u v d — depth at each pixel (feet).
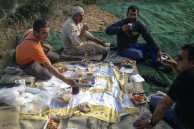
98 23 12.13
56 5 12.72
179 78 5.08
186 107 5.23
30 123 6.13
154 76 8.25
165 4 14.44
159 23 12.21
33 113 6.40
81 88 7.29
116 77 7.87
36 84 7.46
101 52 9.23
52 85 7.44
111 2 14.62
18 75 7.82
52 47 9.85
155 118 5.59
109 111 6.48
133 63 8.58
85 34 9.25
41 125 6.09
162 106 5.36
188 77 4.98
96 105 6.64
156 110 5.48
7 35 10.55
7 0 12.12
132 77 7.98
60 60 8.87
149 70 8.66
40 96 6.86
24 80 7.50
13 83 7.50
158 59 8.67
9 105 6.58
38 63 7.70
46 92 7.03
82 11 8.71
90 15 12.89
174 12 13.44
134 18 8.78
